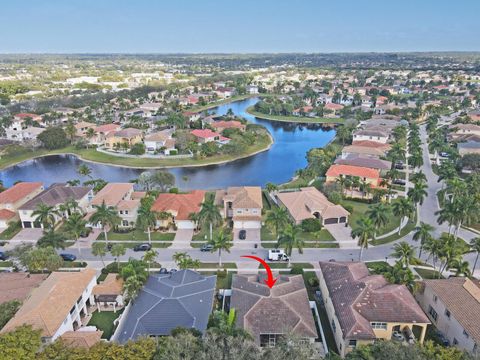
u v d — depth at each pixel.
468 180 104.69
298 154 162.88
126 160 149.75
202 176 134.50
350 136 171.75
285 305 53.03
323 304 60.00
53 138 164.62
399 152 132.62
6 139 171.75
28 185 102.81
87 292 58.75
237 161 152.75
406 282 57.34
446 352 38.12
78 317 55.06
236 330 43.94
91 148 166.62
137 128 187.50
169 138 167.88
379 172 119.94
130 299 57.00
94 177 134.00
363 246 68.88
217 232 84.56
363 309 49.97
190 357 36.97
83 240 81.31
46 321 48.44
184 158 150.62
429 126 180.00
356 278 56.16
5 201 91.12
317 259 73.12
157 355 37.81
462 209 73.69
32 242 80.81
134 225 86.50
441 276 66.62
